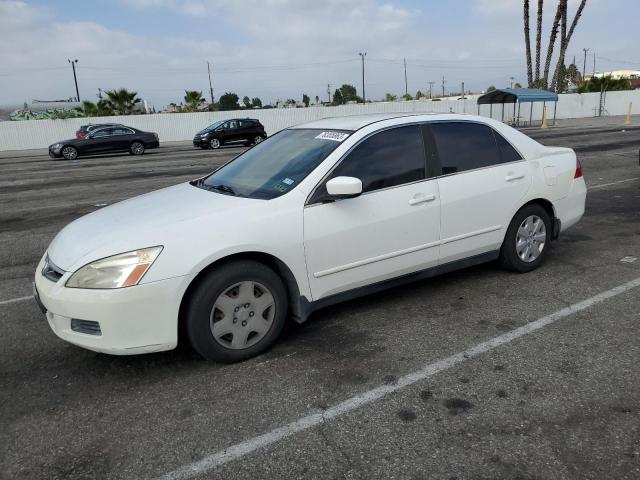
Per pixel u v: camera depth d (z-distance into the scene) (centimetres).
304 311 377
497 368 335
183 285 326
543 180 491
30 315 462
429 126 436
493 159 465
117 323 316
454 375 329
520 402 298
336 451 264
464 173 443
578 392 305
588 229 676
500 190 461
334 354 363
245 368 349
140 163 1823
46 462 266
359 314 430
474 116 468
